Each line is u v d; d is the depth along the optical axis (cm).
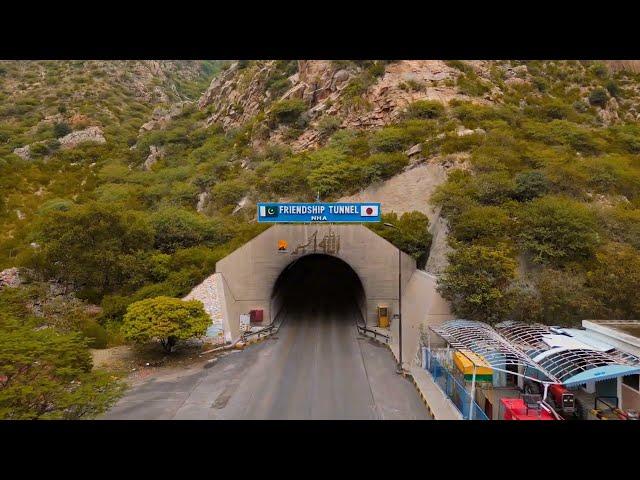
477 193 4562
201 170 7675
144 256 4978
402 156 5881
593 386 2556
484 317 3159
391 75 7444
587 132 6134
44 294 4472
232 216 6066
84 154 10038
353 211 4384
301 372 3192
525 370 2670
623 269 3142
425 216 5000
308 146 7138
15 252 6056
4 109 12194
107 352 3612
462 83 7219
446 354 2975
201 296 4244
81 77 14475
